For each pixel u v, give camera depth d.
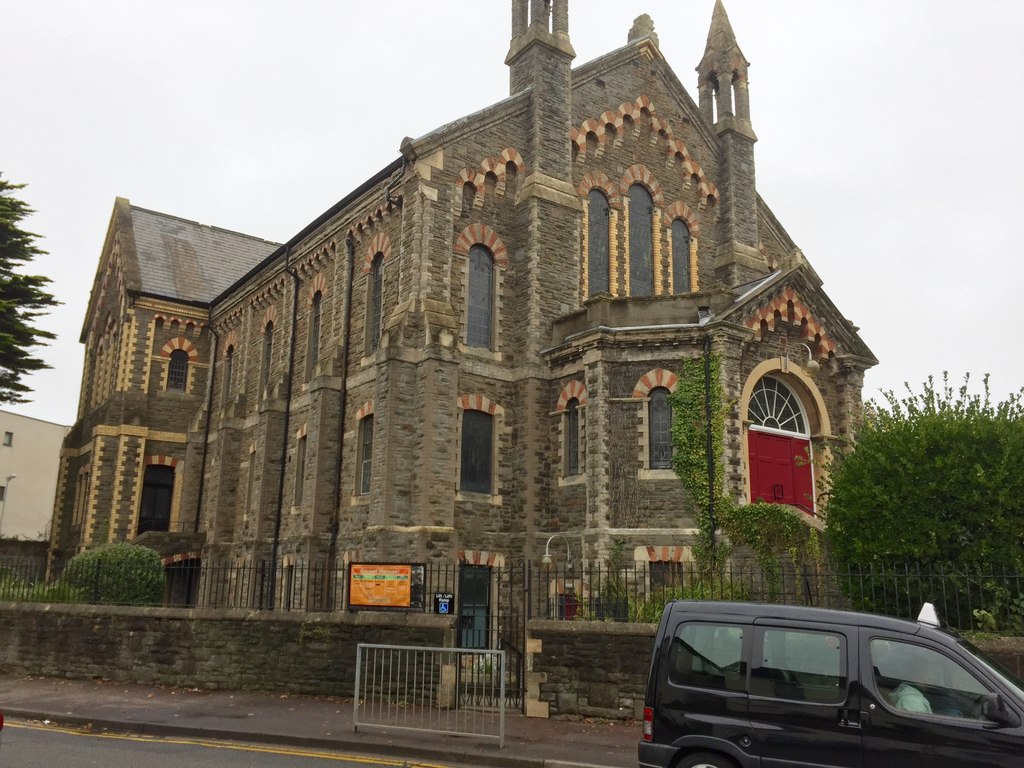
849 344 23.33
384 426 21.84
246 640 16.02
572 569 21.38
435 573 20.83
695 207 29.17
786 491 21.64
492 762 10.87
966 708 7.46
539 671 13.69
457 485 22.23
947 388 15.41
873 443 15.24
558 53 26.25
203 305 39.53
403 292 23.44
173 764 10.23
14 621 18.20
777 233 31.34
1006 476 13.61
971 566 13.50
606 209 26.94
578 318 22.92
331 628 15.36
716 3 31.78
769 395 22.12
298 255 30.75
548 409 23.38
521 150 25.50
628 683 13.16
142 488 37.12
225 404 35.34
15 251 27.23
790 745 7.95
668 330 20.98
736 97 30.95
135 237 41.78
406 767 10.58
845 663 8.01
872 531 14.42
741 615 8.66
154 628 16.80
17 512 57.06
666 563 19.97
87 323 46.12
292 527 27.41
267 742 11.98
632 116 28.12
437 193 23.44
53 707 14.07
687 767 8.39
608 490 20.64
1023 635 12.12
